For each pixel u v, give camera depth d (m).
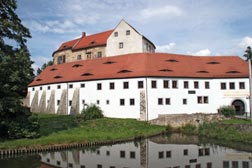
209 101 48.50
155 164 22.34
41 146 27.72
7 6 28.11
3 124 28.84
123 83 46.88
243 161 22.75
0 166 21.69
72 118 45.59
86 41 70.50
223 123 37.41
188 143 32.00
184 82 47.56
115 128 39.22
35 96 60.12
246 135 32.41
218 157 24.41
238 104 48.25
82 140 30.88
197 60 54.44
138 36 60.56
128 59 51.69
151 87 45.34
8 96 28.11
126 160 23.92
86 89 50.53
